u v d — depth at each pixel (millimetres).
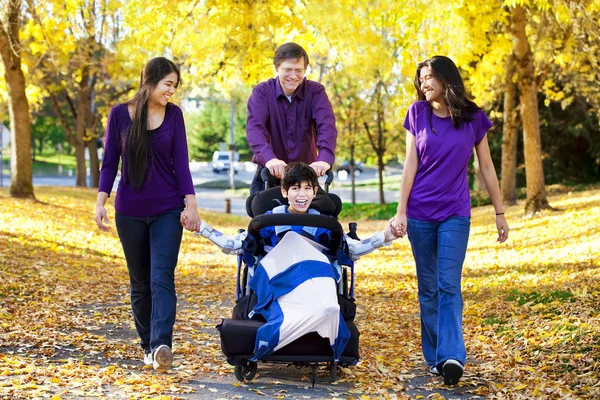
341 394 5422
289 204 5875
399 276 13367
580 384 5457
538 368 6062
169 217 5852
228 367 6215
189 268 14383
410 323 8844
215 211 33812
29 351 6379
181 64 19578
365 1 14539
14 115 21016
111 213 23578
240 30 14297
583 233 15062
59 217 19281
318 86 6438
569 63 19812
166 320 5688
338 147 39469
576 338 6617
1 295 8977
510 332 7504
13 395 4891
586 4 12164
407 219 6055
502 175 26781
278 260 5562
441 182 5918
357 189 57562
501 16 16312
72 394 5055
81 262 13031
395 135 38281
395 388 5637
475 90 18484
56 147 82438
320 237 5789
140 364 6207
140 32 14930
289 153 6445
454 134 5883
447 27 14625
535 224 18516
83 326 7789
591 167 37594
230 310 9641
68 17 15156
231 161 53156
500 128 35688
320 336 5355
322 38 15727
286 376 6000
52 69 22234
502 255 14523
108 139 5832
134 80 22266
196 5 15047
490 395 5387
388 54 14930
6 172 64062
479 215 25594
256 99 6387
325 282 5422
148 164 5734
